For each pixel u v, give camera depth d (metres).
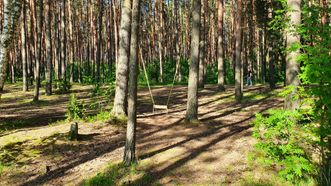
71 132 11.52
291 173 7.31
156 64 40.53
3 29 7.95
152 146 10.80
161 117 15.35
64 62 31.92
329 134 6.76
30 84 34.56
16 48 46.81
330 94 6.51
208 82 36.75
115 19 35.34
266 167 8.46
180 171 8.70
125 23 14.23
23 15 27.05
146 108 18.50
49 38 24.58
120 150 10.58
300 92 7.25
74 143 11.20
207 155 9.62
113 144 11.25
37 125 14.07
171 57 48.03
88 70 42.56
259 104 17.78
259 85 29.89
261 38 36.56
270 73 23.42
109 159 9.77
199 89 26.30
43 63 45.25
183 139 11.34
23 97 23.97
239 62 19.58
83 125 13.51
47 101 21.86
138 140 11.58
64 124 13.73
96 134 12.35
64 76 31.84
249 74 30.36
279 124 7.23
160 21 40.78
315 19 7.05
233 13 40.53
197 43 13.41
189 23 51.81
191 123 13.45
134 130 9.28
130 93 9.20
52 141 11.22
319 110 6.80
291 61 10.77
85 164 9.51
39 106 19.95
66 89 26.41
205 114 15.70
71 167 9.37
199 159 9.38
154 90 27.09
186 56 52.78
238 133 11.59
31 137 11.64
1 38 7.97
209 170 8.62
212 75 37.91
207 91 24.78
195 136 11.62
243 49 35.66
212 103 19.17
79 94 24.83
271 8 23.72
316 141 6.96
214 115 15.34
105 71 40.91
